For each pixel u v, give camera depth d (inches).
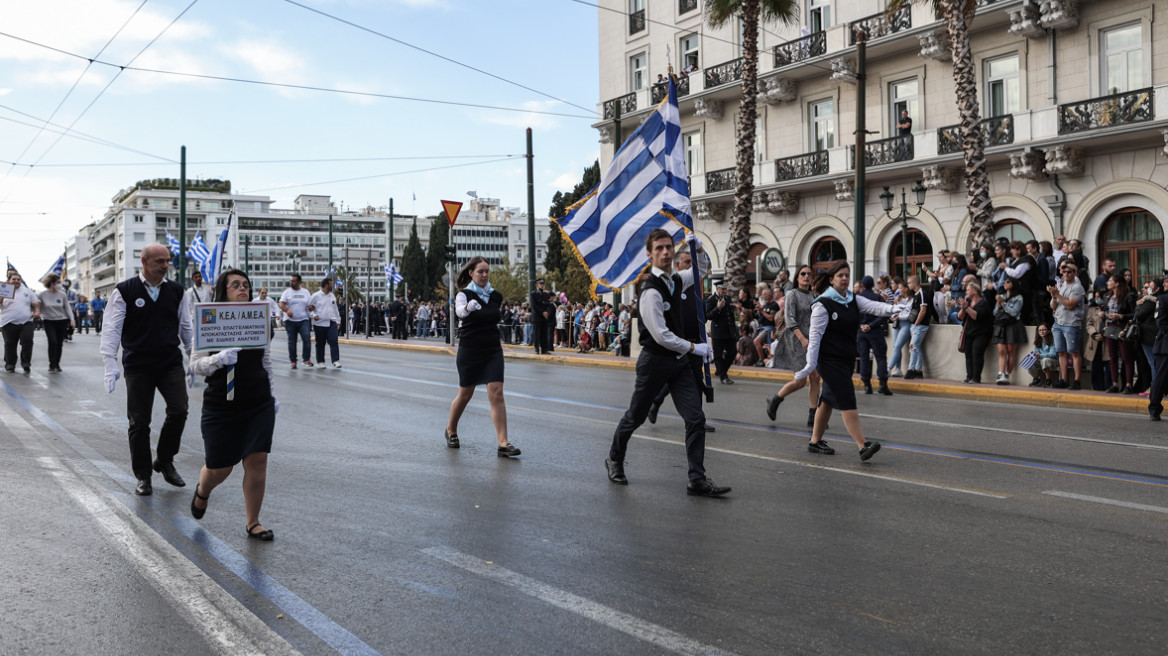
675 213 374.6
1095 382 490.6
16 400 430.6
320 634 138.6
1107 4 836.0
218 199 5506.9
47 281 588.4
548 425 372.8
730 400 476.1
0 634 137.6
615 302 980.6
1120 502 229.9
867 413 423.5
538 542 191.3
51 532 195.0
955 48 709.9
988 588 160.4
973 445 323.6
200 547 186.1
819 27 1107.3
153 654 130.7
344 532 199.3
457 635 138.2
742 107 868.0
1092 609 149.3
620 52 1402.6
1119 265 834.8
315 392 500.1
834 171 1055.6
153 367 237.6
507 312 1157.7
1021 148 866.8
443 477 262.8
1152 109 774.5
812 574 168.4
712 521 209.9
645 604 151.8
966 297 550.6
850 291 292.5
